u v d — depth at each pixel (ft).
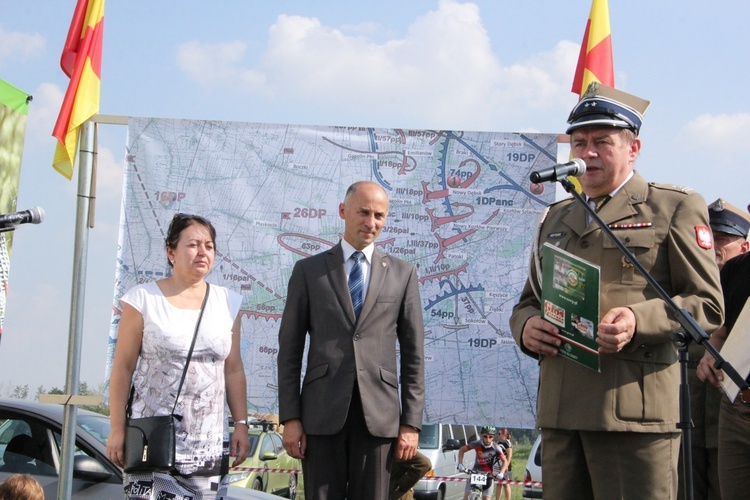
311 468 13.24
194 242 13.61
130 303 13.39
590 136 11.86
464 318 16.44
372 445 13.28
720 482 13.55
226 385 14.19
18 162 16.46
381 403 13.30
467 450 41.93
